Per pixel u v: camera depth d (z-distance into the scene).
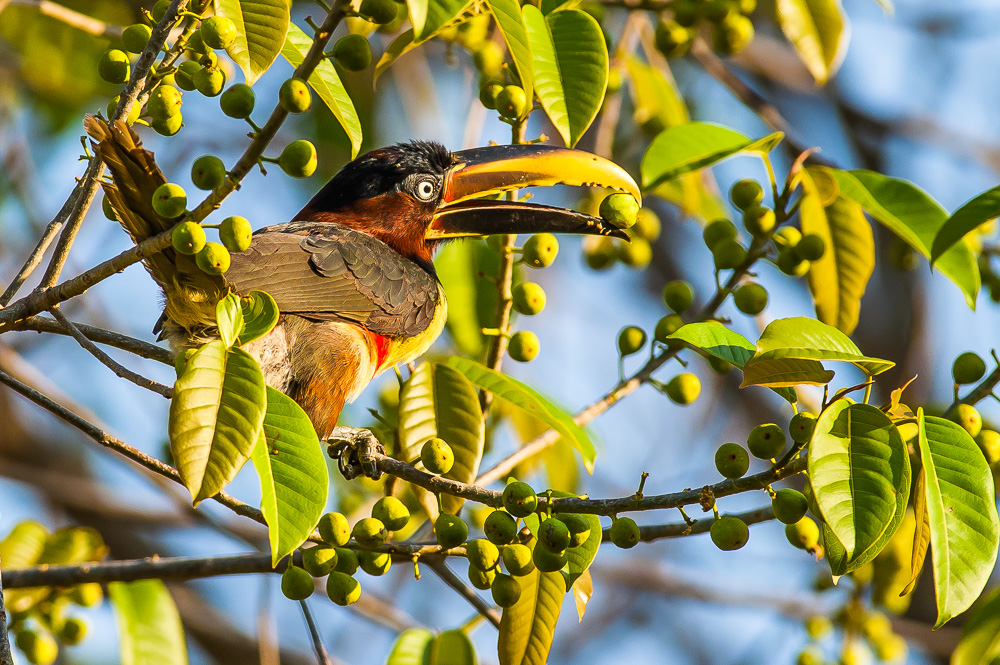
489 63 10.91
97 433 7.05
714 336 6.89
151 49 6.65
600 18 11.66
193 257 7.43
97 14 14.48
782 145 16.62
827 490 5.63
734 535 6.31
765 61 17.73
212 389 5.75
